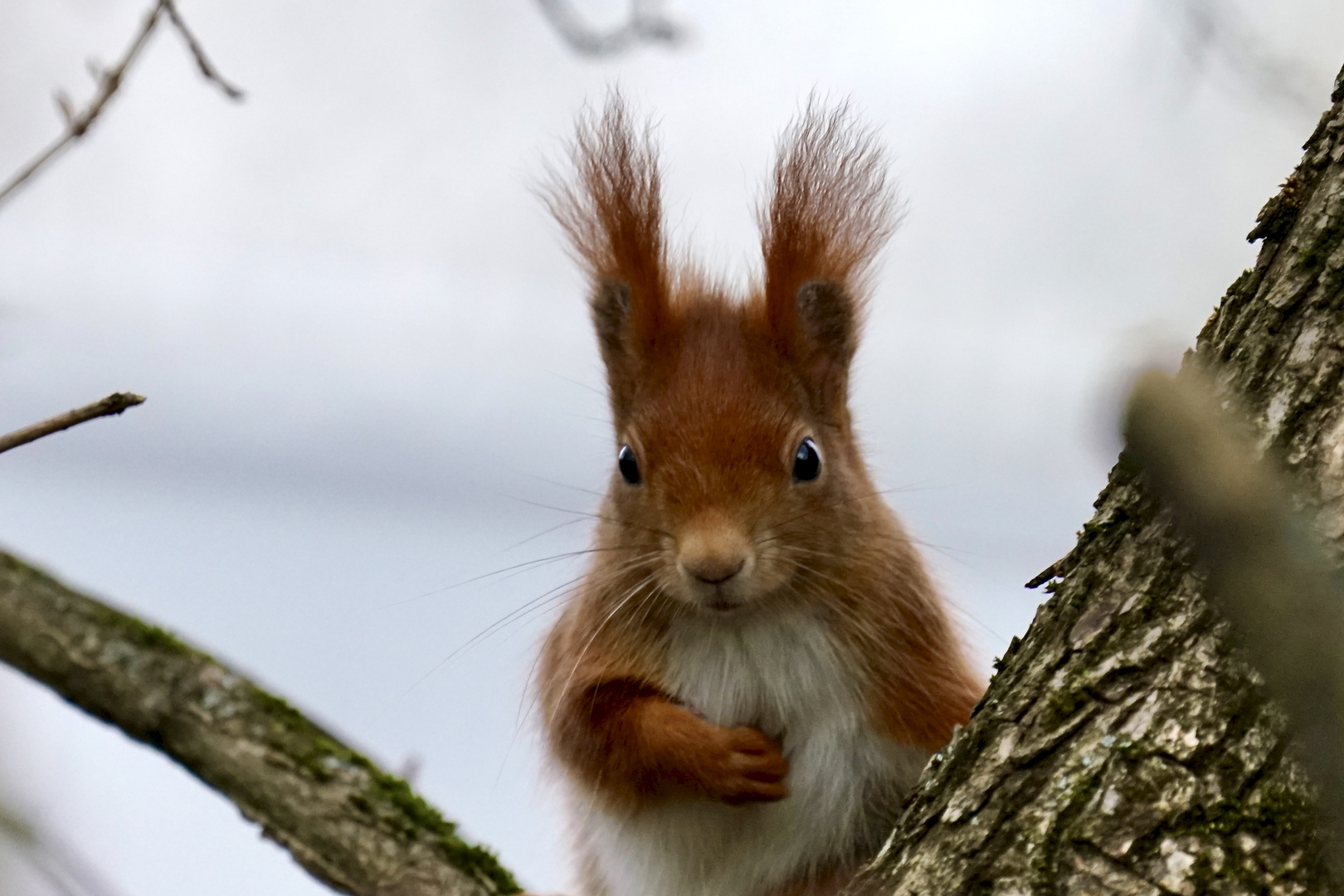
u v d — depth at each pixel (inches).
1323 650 111.0
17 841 127.3
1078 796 125.5
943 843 125.8
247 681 127.7
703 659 129.7
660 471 129.1
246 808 127.4
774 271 129.6
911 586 129.8
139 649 127.6
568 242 131.7
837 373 129.8
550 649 130.7
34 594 127.6
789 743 129.8
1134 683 125.6
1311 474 125.2
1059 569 126.9
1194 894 125.0
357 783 127.5
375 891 127.3
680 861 130.0
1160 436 106.2
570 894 131.5
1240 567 111.7
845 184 130.1
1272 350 125.6
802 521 129.2
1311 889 125.0
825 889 129.7
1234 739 125.3
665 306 129.8
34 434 126.4
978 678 130.5
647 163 130.0
